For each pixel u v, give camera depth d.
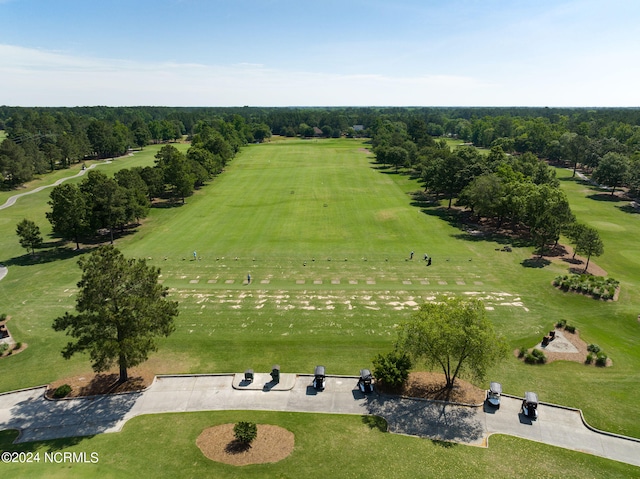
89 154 173.38
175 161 100.88
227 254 67.12
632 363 37.91
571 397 33.38
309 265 62.56
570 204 98.00
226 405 32.75
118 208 71.69
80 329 33.44
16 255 68.12
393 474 25.64
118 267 32.44
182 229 80.62
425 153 138.62
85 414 31.73
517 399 33.16
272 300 50.94
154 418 31.17
